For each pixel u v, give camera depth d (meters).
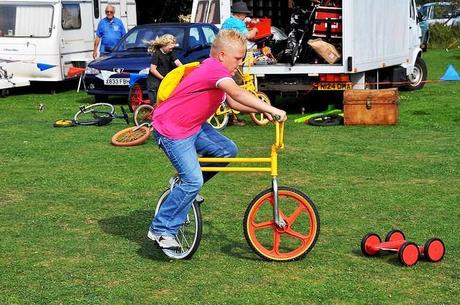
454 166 10.73
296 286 6.20
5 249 7.25
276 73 15.83
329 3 16.34
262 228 6.83
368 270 6.55
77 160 11.57
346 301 5.89
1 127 14.97
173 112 6.52
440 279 6.34
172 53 14.08
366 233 7.60
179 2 34.66
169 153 6.59
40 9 21.06
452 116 15.45
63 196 9.34
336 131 13.88
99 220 8.24
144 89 16.64
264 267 6.66
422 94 19.64
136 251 7.16
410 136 13.22
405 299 5.92
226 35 6.48
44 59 20.98
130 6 25.19
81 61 22.27
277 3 18.50
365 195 9.16
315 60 16.30
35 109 17.94
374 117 14.36
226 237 7.56
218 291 6.12
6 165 11.27
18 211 8.65
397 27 18.30
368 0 16.34
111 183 9.98
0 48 21.09
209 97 6.48
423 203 8.77
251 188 9.62
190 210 7.37
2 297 6.03
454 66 28.05
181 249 6.88
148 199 9.15
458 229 7.75
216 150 6.75
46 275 6.53
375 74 17.80
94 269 6.66
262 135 13.62
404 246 6.60
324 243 7.30
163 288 6.20
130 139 12.84
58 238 7.59
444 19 40.28
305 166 10.86
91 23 22.80
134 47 19.06
